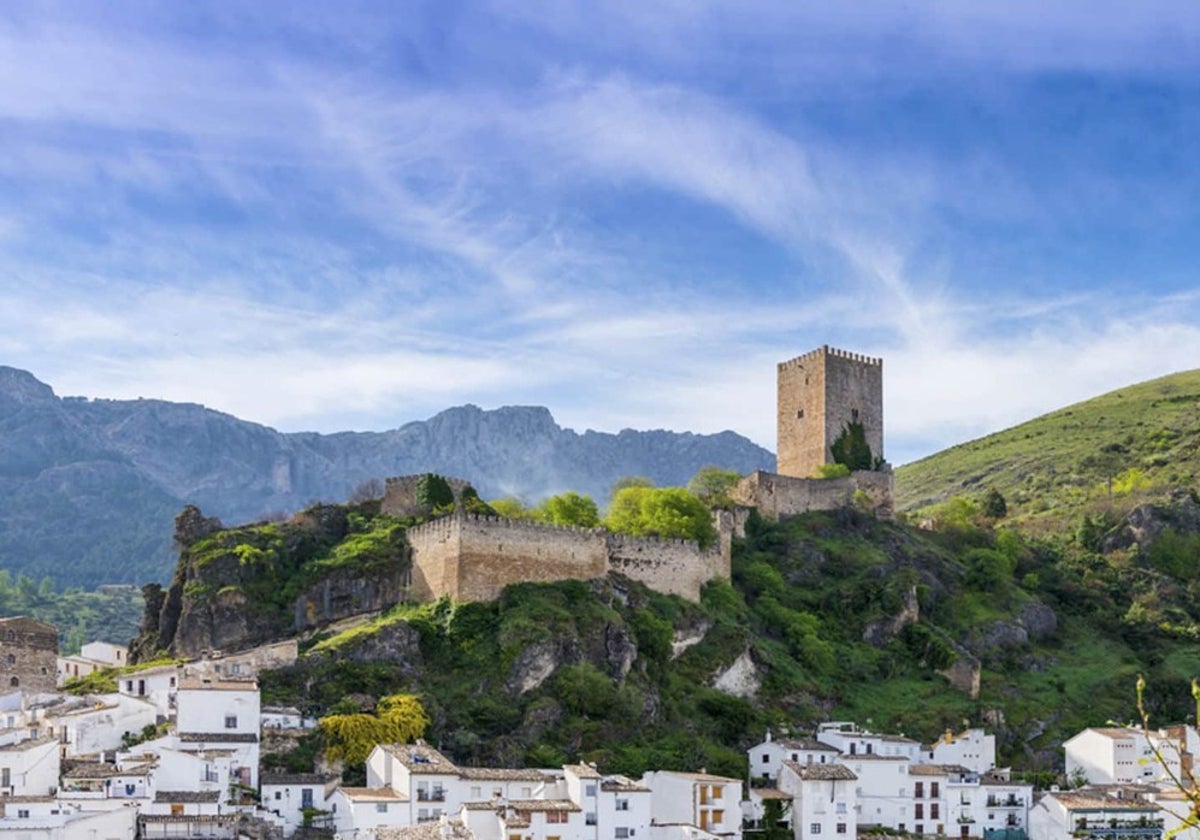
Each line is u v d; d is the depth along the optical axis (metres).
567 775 173.50
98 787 163.25
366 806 166.25
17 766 163.25
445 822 153.25
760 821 188.62
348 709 193.75
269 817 166.50
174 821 156.62
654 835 171.38
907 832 199.75
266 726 186.12
